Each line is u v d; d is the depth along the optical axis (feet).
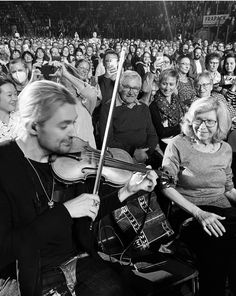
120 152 8.65
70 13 66.64
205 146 6.97
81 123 8.80
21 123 4.42
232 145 9.46
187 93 15.61
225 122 6.84
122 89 10.73
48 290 4.47
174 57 33.63
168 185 6.29
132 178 5.44
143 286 5.37
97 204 4.59
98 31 66.54
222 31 55.31
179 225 6.80
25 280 4.22
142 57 28.48
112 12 65.46
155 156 10.82
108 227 6.17
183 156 6.95
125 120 10.73
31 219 4.37
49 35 64.49
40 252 4.43
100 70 22.63
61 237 4.37
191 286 6.13
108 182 5.78
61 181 4.87
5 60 29.35
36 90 4.33
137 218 6.17
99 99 12.86
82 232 4.93
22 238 4.16
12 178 4.31
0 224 4.18
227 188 7.32
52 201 4.64
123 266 5.75
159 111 12.32
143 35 64.34
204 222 6.14
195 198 6.97
